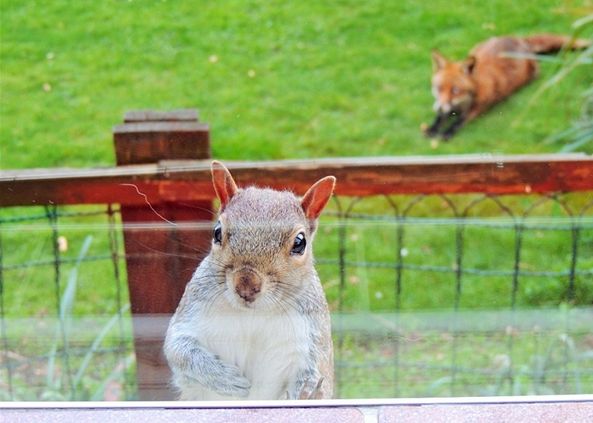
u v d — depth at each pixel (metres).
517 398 1.26
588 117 2.64
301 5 3.12
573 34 3.08
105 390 1.39
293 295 1.32
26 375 1.44
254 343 1.35
